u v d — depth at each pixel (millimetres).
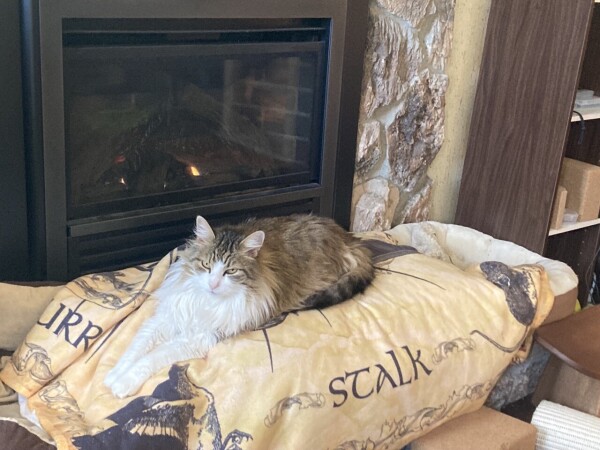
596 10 2951
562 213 2768
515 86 2688
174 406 1582
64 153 1866
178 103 2141
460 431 1970
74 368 1766
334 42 2312
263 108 2322
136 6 1877
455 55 2773
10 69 1746
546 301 2203
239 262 1729
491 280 2186
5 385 1780
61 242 1925
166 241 2145
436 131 2740
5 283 1837
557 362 2307
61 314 1806
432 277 2125
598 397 2180
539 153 2656
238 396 1651
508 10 2660
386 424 1830
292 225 1995
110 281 1914
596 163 3059
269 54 2217
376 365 1818
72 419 1635
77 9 1779
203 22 2049
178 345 1728
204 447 1608
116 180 2074
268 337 1758
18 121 1796
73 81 1886
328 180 2469
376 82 2512
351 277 1972
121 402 1641
